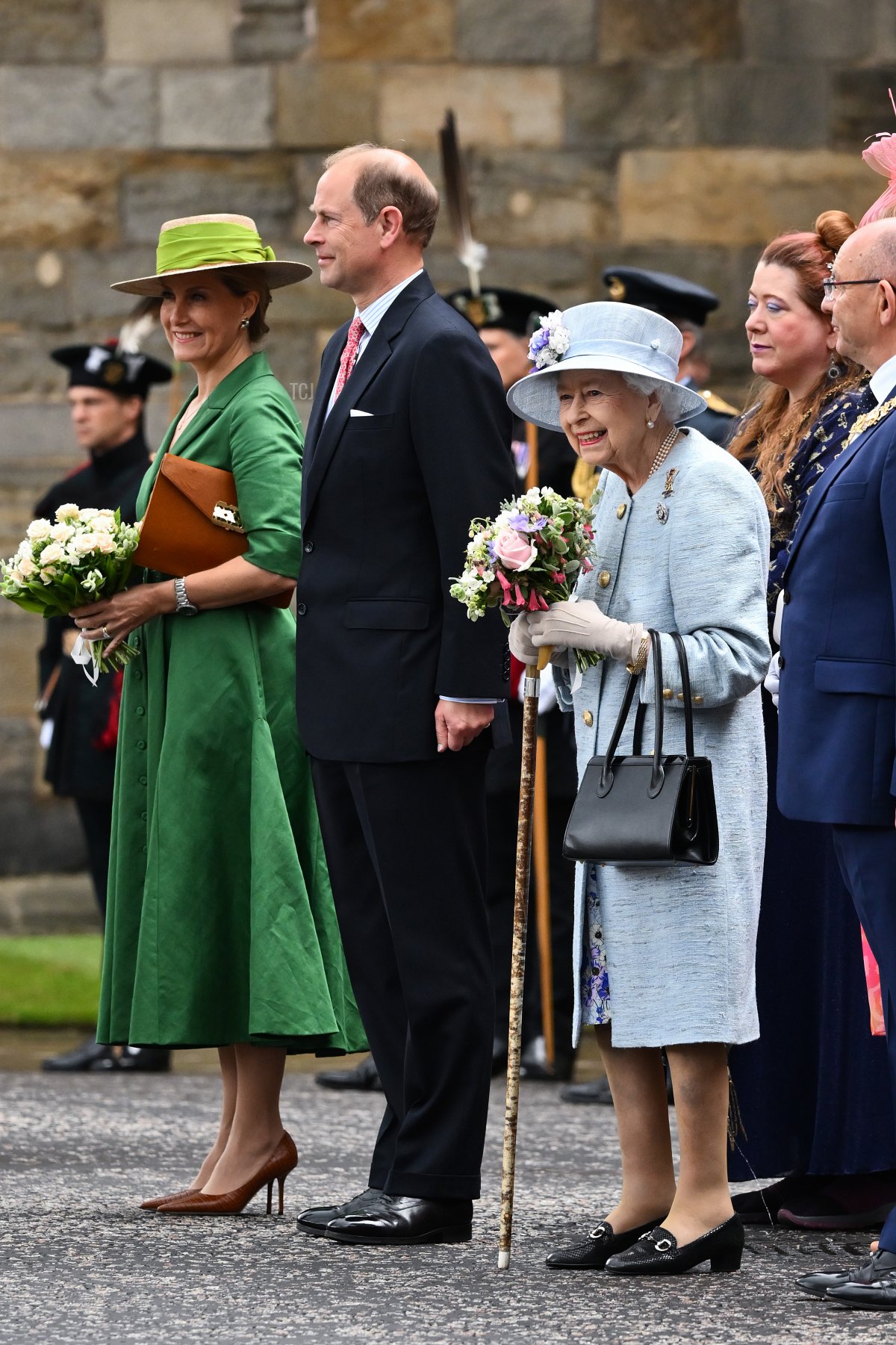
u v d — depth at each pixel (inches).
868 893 578.2
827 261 696.4
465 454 628.4
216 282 717.9
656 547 597.6
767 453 701.3
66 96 1475.1
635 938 588.1
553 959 1058.1
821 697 581.0
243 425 709.3
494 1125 905.5
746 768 599.8
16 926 1427.2
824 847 680.4
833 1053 674.8
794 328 695.1
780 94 1483.8
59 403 1473.9
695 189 1482.5
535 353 601.9
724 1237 598.2
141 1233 657.6
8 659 1443.2
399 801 634.2
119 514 704.4
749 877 594.6
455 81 1478.8
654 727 589.6
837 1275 574.6
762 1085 680.4
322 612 649.6
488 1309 553.9
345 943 663.1
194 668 698.2
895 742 570.9
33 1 1475.1
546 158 1480.1
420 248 661.9
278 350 1481.3
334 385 667.4
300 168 1481.3
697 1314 548.1
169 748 695.7
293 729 706.8
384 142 1480.1
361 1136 869.8
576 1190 752.3
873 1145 671.1
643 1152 617.9
